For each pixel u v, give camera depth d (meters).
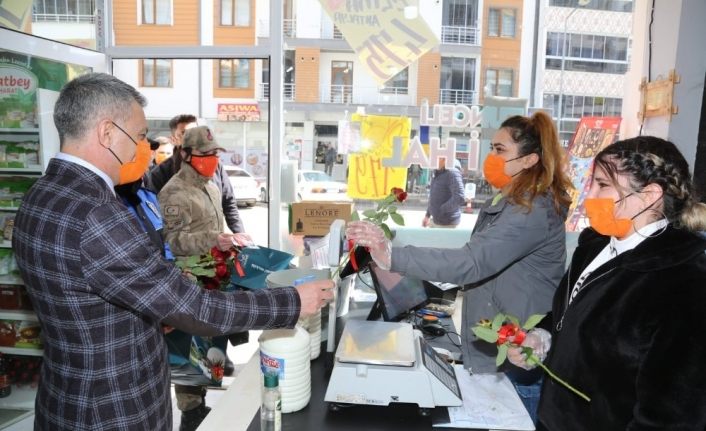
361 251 1.51
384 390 1.14
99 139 1.10
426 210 3.17
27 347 2.76
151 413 1.19
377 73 2.83
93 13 2.99
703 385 0.81
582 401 1.03
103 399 1.11
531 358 1.04
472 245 1.40
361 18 2.78
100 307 1.08
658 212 0.98
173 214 2.37
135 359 1.14
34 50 2.47
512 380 1.50
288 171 3.12
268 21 2.98
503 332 1.03
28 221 1.07
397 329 1.33
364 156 3.17
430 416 1.16
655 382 0.84
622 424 0.95
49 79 2.70
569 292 1.18
